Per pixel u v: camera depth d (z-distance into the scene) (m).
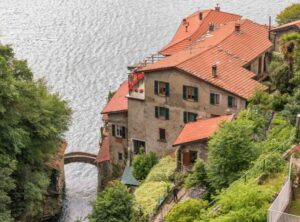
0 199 62.03
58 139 76.00
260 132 61.06
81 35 160.12
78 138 109.50
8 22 170.75
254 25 93.19
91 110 119.00
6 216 62.34
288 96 66.81
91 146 106.69
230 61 79.69
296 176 41.12
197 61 78.25
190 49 85.81
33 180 70.25
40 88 76.06
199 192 58.28
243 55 82.38
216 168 54.16
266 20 166.12
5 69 65.94
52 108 74.75
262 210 37.53
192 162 67.75
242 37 87.44
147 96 79.94
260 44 86.88
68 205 87.31
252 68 82.56
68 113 77.81
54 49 150.38
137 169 76.56
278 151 48.97
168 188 65.19
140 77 83.12
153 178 70.56
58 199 84.62
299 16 117.38
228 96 73.81
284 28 93.44
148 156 77.06
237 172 52.91
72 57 145.12
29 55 146.38
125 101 86.44
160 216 60.44
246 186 40.81
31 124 70.31
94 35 159.88
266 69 85.94
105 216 57.81
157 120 80.38
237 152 53.53
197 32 96.75
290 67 73.00
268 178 44.22
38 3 188.25
